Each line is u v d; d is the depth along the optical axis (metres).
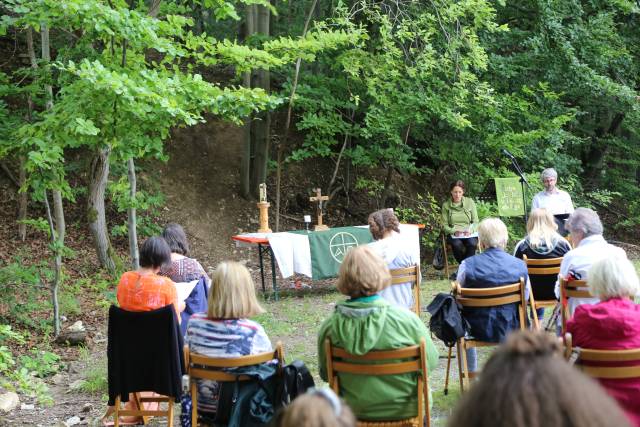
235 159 13.66
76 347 7.36
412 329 3.42
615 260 3.28
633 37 14.40
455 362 6.14
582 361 3.19
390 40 10.88
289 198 13.47
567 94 13.54
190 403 3.78
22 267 8.37
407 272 5.78
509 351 1.36
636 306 3.25
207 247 12.02
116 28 6.11
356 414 3.47
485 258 4.70
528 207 11.34
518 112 11.93
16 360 6.77
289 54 9.02
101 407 5.56
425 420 3.61
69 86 6.14
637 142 16.22
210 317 3.63
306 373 3.49
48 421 5.27
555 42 12.52
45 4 6.14
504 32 12.74
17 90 7.41
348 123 12.12
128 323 4.30
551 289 5.68
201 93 6.54
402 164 11.70
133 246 8.00
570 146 16.08
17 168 11.66
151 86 6.10
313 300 9.04
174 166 13.02
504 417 1.26
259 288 10.09
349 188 13.96
